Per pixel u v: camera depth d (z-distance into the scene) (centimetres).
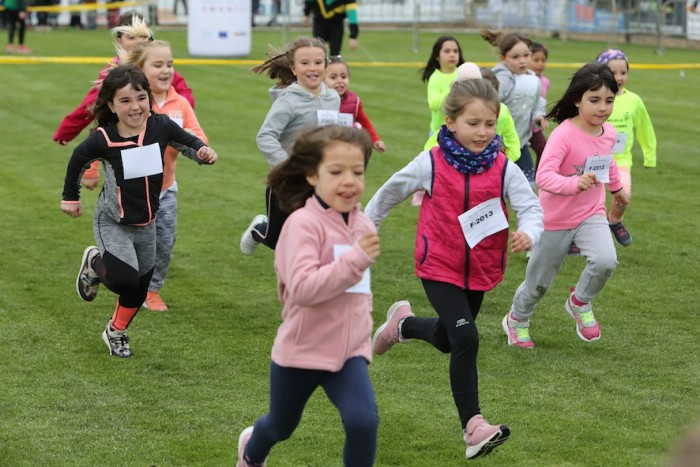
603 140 1048
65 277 1324
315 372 671
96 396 934
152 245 1023
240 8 3797
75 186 998
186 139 1012
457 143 834
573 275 1366
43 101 2759
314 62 1148
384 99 2852
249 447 720
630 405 923
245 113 2641
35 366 1008
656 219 1661
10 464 790
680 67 3778
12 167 2006
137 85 969
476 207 828
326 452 823
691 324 1163
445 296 828
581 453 823
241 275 1353
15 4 3731
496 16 5244
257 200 1775
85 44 4131
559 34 5000
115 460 802
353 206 669
